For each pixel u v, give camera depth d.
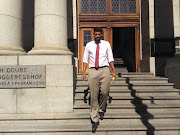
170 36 6.52
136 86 4.87
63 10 4.12
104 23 7.09
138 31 7.28
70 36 6.44
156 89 4.71
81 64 6.94
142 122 3.35
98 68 3.01
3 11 3.83
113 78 3.10
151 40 6.41
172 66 5.16
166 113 3.58
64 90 3.64
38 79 3.60
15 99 3.59
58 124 3.27
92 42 3.13
